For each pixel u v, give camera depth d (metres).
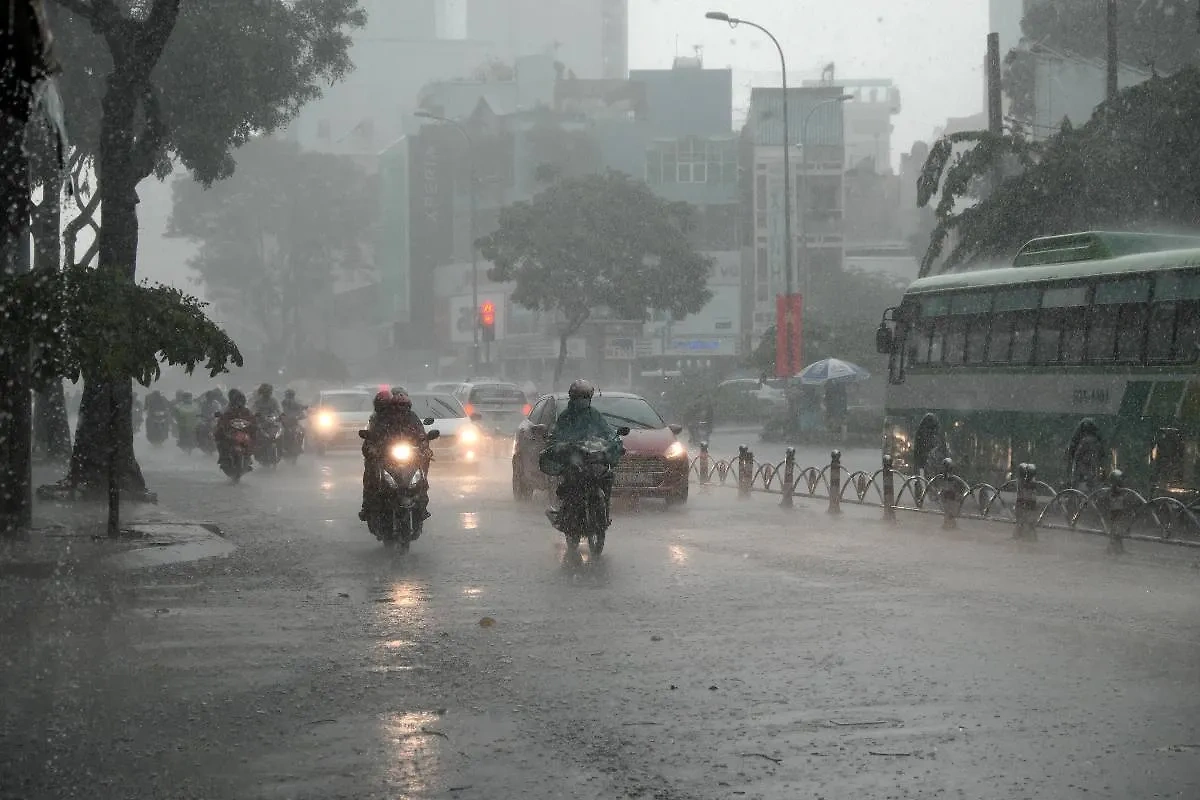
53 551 13.76
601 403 21.14
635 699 7.31
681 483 19.88
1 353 13.22
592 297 57.66
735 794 5.55
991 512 20.08
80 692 7.51
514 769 5.94
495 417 37.81
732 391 54.91
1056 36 48.75
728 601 10.85
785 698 7.30
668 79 82.00
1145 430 17.05
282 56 29.33
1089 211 26.84
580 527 13.60
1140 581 12.05
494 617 10.10
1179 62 44.41
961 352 21.25
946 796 5.51
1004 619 9.91
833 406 42.19
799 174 76.69
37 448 29.03
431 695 7.43
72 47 27.16
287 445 31.69
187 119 28.30
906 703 7.16
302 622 9.92
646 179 78.44
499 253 56.88
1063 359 18.70
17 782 5.75
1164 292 16.92
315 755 6.18
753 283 77.44
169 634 9.41
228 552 14.45
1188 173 26.22
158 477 27.39
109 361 12.92
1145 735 6.46
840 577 12.32
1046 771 5.86
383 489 14.17
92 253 30.08
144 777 5.82
